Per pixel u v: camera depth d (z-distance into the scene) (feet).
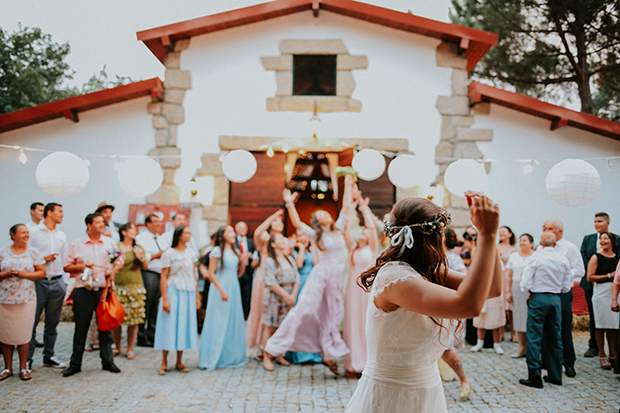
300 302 17.43
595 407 14.35
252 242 27.27
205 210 26.73
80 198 26.66
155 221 22.81
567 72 42.96
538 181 26.55
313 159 39.88
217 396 15.08
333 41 27.14
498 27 42.01
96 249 17.80
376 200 26.99
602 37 41.06
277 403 14.47
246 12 26.21
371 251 17.29
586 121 25.36
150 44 28.09
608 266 18.69
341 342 17.16
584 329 25.46
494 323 21.15
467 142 26.76
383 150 26.84
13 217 26.35
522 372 18.20
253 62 27.30
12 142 26.53
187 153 26.94
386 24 26.91
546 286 16.49
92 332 21.18
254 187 27.55
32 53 57.00
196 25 26.32
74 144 26.76
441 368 17.26
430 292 5.06
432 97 26.96
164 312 17.58
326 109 27.07
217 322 18.60
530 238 20.61
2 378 16.46
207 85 27.22
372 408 5.82
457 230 26.32
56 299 18.52
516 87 44.62
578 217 26.35
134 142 26.91
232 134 27.07
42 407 13.83
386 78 27.12
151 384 16.28
